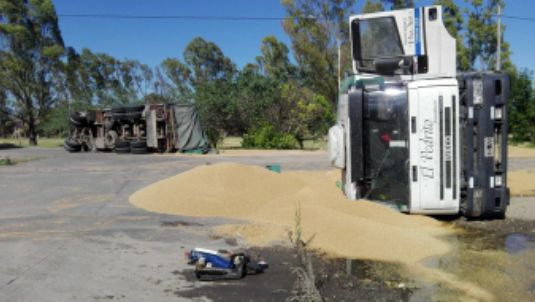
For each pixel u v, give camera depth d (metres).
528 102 27.72
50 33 41.25
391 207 7.79
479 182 7.44
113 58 71.69
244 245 6.32
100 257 5.85
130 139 26.22
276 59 53.97
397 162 7.68
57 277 5.12
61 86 42.69
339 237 6.38
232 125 32.41
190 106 25.17
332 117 32.72
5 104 40.47
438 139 7.43
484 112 7.34
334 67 40.66
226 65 78.38
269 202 8.76
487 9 36.34
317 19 40.44
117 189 11.88
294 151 27.14
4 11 39.00
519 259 5.67
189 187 9.70
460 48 36.41
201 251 5.41
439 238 6.70
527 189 11.02
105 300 4.47
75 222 7.92
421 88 7.47
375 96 7.71
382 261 5.61
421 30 8.19
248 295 4.54
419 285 4.79
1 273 5.26
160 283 4.91
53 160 21.39
